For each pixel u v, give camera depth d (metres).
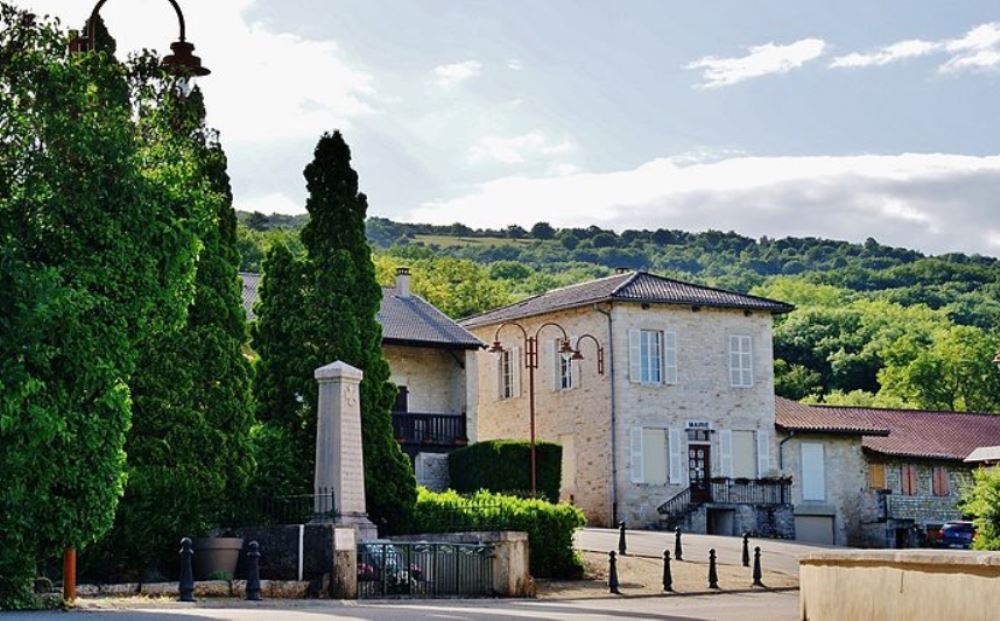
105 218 18.73
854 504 53.59
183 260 19.70
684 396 50.53
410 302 48.16
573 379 51.19
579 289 53.69
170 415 25.44
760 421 51.94
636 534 41.59
